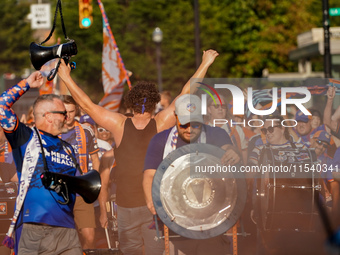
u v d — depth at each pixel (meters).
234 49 97.69
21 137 13.66
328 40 42.69
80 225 18.70
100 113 16.20
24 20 93.06
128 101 16.20
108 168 19.11
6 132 13.47
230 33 95.62
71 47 14.69
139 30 87.44
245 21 97.94
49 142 13.87
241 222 14.38
